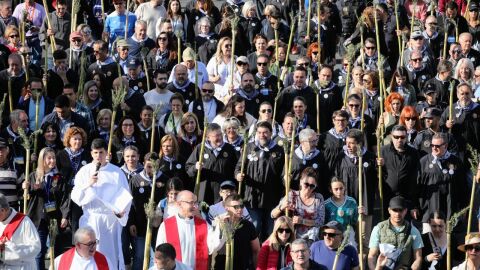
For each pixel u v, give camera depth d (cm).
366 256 3453
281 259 3206
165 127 3872
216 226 3231
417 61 4231
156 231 3441
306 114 3906
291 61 4491
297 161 3562
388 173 3581
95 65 4241
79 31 4319
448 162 3566
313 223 3391
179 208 3250
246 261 3262
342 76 4212
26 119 3744
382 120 3819
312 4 4656
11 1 4684
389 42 4556
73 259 3136
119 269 3419
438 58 4516
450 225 3153
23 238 3164
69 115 3825
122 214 3375
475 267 3184
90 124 3888
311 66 4409
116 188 3400
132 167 3528
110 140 3559
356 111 3847
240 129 3653
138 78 4156
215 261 3278
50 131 3700
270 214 3556
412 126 3797
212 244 3231
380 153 3578
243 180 3550
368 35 4481
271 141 3566
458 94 3900
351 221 3422
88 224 3391
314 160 3569
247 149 3562
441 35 4559
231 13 4638
